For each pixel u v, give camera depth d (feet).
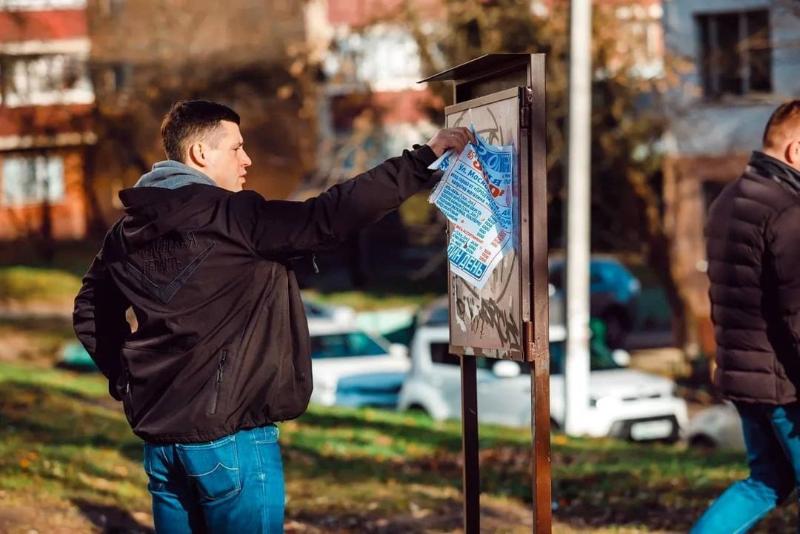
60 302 121.19
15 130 121.08
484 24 83.97
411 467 38.86
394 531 27.91
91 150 120.26
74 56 111.75
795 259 18.56
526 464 39.78
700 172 92.73
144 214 14.56
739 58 82.12
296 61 104.17
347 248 128.26
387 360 71.56
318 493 32.42
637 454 43.50
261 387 14.33
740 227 19.08
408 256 129.80
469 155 16.17
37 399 47.44
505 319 15.76
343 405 67.72
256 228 14.21
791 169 19.13
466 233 16.35
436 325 97.71
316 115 106.11
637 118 85.10
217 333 14.25
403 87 96.07
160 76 107.45
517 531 28.22
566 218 55.67
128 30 107.24
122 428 41.29
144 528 25.99
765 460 19.94
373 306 119.44
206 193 14.51
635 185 87.45
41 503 27.04
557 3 83.15
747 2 88.58
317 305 90.63
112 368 16.03
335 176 99.60
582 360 55.62
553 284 90.17
